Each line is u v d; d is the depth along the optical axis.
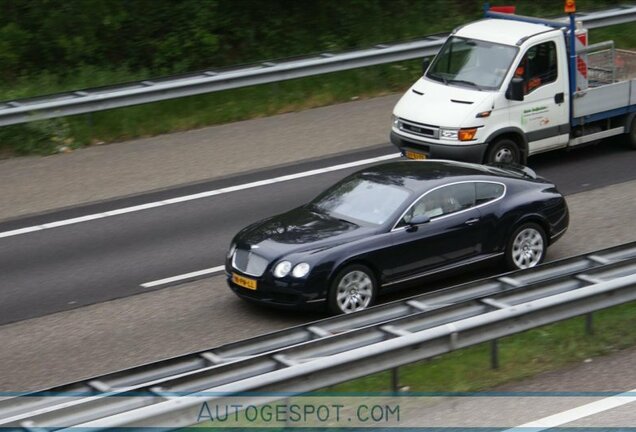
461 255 28.95
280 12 56.88
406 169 30.14
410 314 23.80
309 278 26.72
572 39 39.16
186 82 46.06
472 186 29.36
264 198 37.81
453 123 37.28
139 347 26.16
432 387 22.58
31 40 51.81
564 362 23.67
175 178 40.06
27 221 36.09
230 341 26.38
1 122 42.81
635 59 43.19
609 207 36.03
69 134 44.25
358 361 20.91
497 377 22.92
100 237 34.41
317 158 42.09
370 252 27.39
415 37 54.59
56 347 26.33
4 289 30.30
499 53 38.50
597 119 40.44
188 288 30.05
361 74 50.88
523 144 38.59
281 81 49.53
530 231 30.09
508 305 23.64
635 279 24.33
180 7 54.72
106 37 53.03
